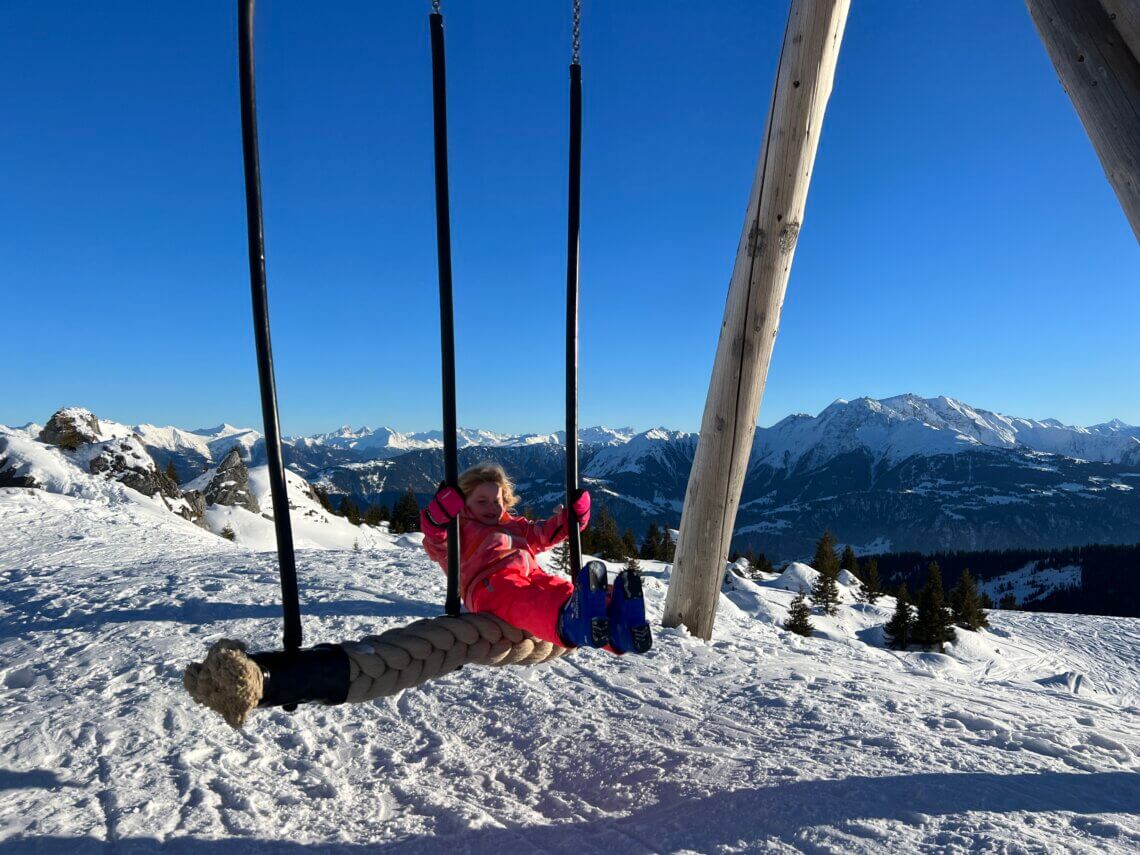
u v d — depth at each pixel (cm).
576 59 349
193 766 383
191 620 743
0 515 2245
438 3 282
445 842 297
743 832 289
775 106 717
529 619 294
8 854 284
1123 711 551
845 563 7456
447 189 287
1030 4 408
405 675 261
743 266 758
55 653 628
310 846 295
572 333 348
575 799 342
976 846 268
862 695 512
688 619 803
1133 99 368
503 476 355
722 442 778
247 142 233
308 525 5441
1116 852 262
